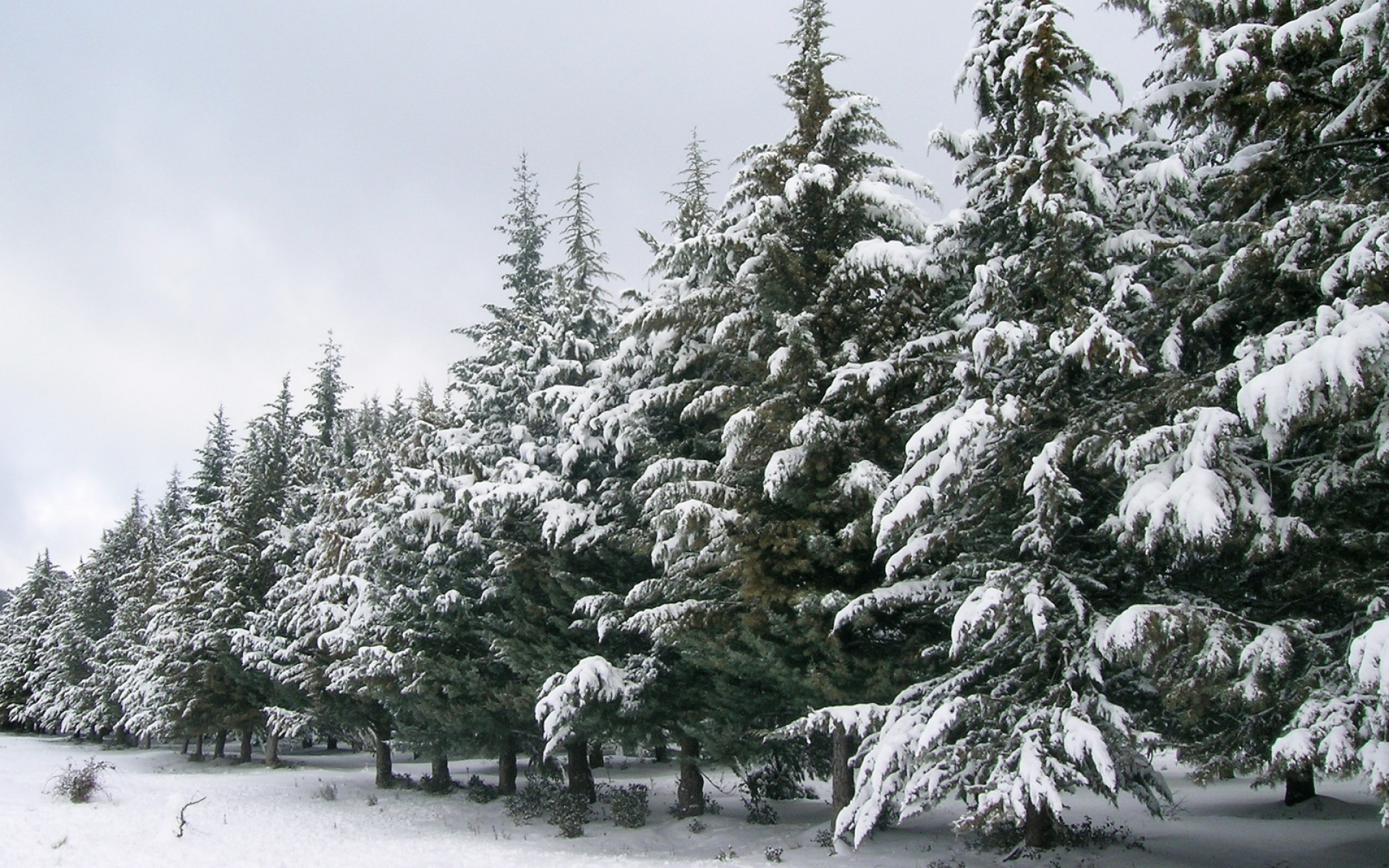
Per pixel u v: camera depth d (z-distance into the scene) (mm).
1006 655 11922
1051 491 10164
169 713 37906
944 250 13008
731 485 15125
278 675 31922
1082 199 11836
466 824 21828
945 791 10750
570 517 17922
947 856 13867
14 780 30594
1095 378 11953
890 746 10820
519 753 26266
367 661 22406
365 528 25922
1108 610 11773
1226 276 9562
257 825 21297
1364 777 7816
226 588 36500
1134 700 12219
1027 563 11367
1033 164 11797
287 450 40875
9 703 72688
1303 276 9281
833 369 14031
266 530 36906
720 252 15219
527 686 19719
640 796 22453
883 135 15508
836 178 15258
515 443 22234
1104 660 11172
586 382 22125
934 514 10992
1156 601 10938
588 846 17891
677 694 18188
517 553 19531
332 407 41750
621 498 18500
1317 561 9648
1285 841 13961
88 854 16656
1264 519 8977
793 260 14312
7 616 80438
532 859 16391
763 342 15234
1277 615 10617
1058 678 11266
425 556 21859
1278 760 8086
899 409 13820
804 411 13914
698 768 20719
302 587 31422
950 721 10320
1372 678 7227
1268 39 9820
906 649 13375
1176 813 17719
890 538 10516
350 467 33875
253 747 58719
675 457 16500
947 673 12500
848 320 14703
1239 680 8758
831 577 14062
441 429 24812
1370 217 8609
